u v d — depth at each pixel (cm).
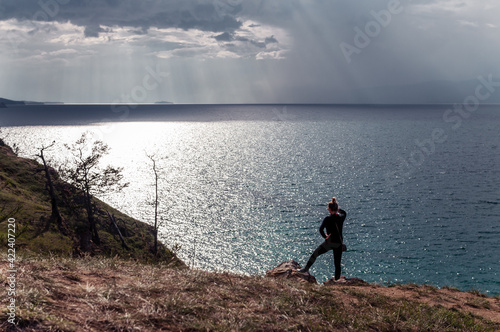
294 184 10925
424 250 5722
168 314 385
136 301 410
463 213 7719
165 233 6744
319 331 445
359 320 521
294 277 844
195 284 546
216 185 11031
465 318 688
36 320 295
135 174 12850
